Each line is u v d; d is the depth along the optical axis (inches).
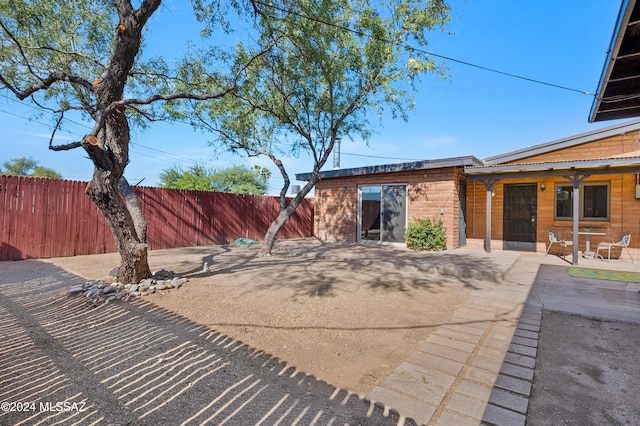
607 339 136.5
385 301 188.5
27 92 165.2
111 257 327.0
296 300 186.7
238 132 370.6
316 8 255.8
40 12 218.1
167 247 411.8
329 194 499.5
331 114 327.3
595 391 96.3
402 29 301.3
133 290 190.1
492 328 147.8
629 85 161.2
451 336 138.6
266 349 124.3
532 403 90.1
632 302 187.6
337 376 104.7
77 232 338.6
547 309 176.1
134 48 186.4
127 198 228.7
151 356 116.9
